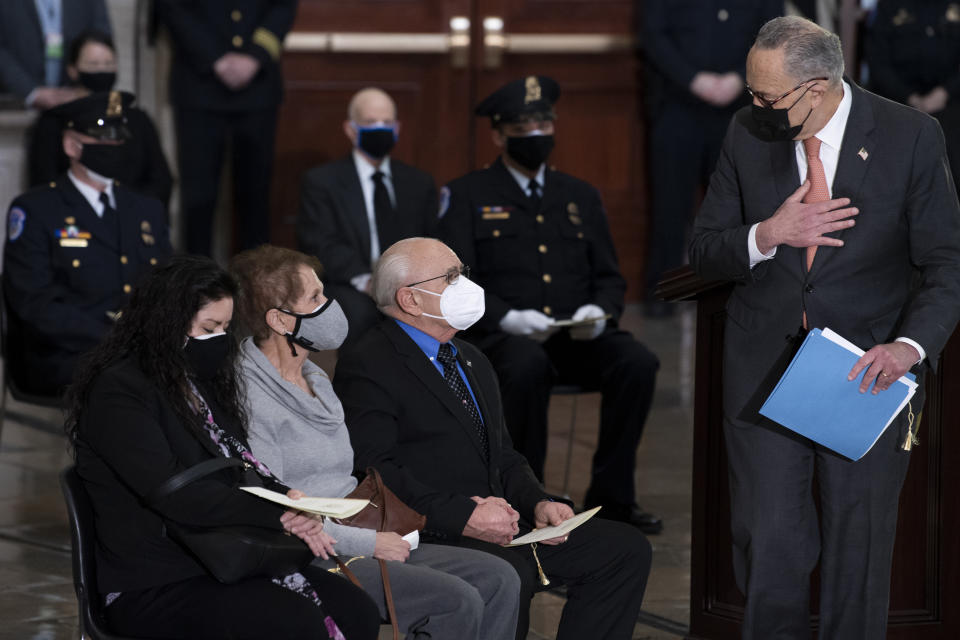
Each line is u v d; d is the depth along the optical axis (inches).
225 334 408.5
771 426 456.4
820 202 434.3
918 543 511.2
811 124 433.1
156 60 1173.1
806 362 426.6
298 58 1259.8
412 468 470.3
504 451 496.7
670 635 554.3
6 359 691.4
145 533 388.8
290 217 1272.1
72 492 392.5
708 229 468.8
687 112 1236.5
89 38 936.3
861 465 450.9
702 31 1205.7
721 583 516.7
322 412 441.7
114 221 709.9
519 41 1279.5
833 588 459.2
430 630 415.8
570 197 754.2
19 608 564.4
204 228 1154.7
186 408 397.7
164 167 957.2
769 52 426.0
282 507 396.8
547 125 734.5
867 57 1227.9
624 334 726.5
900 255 449.1
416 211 856.9
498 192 749.3
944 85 1187.3
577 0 1278.3
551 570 470.6
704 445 516.4
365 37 1258.6
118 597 389.7
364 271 822.5
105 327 687.1
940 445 506.6
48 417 919.7
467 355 500.7
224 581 384.2
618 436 699.4
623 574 470.0
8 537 663.1
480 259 744.3
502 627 434.6
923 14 1195.3
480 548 462.3
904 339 430.9
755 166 454.9
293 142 1266.0
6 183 984.3
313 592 398.0
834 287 444.8
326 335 442.3
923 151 439.2
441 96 1284.4
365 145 843.4
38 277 684.1
